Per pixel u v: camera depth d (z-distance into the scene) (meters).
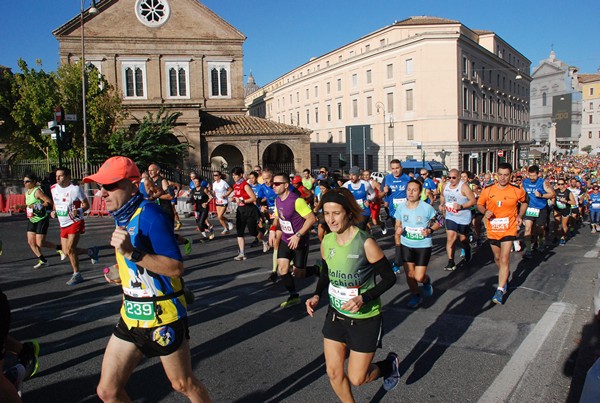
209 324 6.17
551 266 9.54
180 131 32.09
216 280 8.52
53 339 5.67
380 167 55.53
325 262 3.87
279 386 4.43
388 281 3.54
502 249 7.07
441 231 14.89
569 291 7.60
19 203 22.03
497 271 9.08
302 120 72.44
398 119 52.84
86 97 27.97
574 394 4.24
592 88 97.69
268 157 46.53
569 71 97.62
